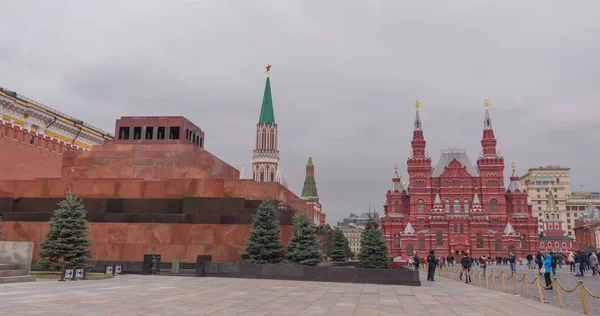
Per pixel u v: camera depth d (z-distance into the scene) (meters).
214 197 38.16
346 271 31.73
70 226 31.17
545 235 158.62
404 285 31.30
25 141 57.59
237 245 36.78
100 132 77.12
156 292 21.81
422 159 132.25
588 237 168.38
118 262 33.19
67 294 19.91
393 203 136.25
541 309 19.23
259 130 168.62
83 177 41.78
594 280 38.12
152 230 37.53
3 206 39.59
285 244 40.03
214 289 23.98
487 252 120.00
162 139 43.53
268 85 172.12
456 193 128.75
